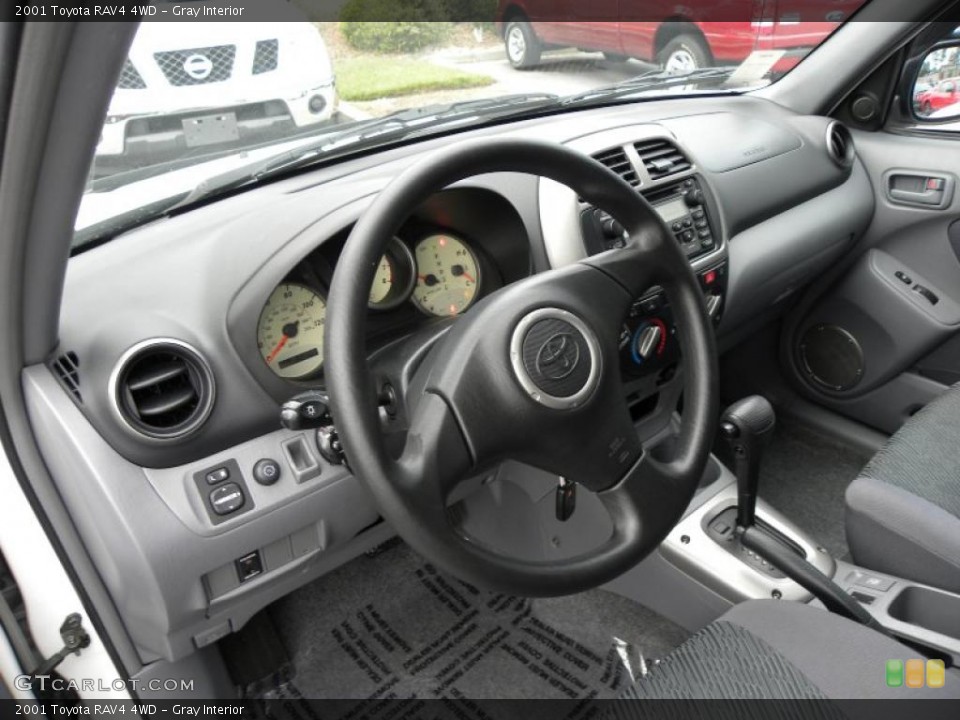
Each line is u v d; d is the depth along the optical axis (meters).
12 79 0.61
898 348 1.98
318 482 1.17
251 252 1.13
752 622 1.06
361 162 1.45
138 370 1.07
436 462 0.79
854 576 1.35
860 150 2.03
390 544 1.98
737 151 1.76
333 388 0.75
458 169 0.83
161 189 1.25
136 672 1.30
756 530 1.31
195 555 1.10
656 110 1.87
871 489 1.32
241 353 1.11
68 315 1.07
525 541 1.74
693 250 1.57
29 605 1.20
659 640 1.71
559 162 0.89
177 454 1.09
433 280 1.33
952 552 1.20
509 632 1.75
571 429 0.84
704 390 0.98
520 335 0.83
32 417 1.04
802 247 1.83
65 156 0.71
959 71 1.82
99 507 1.05
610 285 0.92
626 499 0.90
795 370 2.22
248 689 1.65
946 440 1.37
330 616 1.80
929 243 1.92
